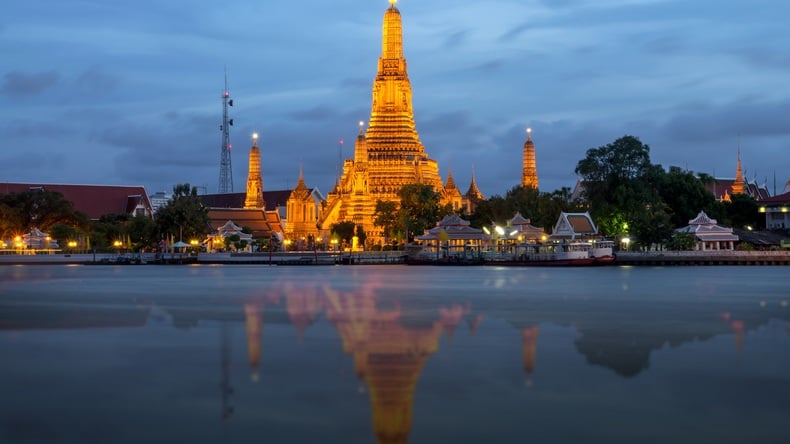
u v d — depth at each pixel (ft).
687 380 130.31
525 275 421.18
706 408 114.11
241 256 640.99
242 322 198.90
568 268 517.14
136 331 182.70
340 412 112.37
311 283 352.28
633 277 393.09
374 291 296.51
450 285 333.01
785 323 193.57
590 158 597.11
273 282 361.30
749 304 239.71
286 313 219.00
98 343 164.66
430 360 146.51
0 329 185.98
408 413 111.96
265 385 126.93
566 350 156.35
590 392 122.72
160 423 107.86
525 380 130.41
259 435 103.09
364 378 131.75
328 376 133.28
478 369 138.51
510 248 603.67
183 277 412.98
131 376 133.08
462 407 114.73
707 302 246.88
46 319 205.16
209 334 177.88
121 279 391.24
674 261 551.59
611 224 590.14
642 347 159.22
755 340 167.43
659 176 598.75
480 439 101.71
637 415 111.04
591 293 283.59
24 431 104.68
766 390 123.65
